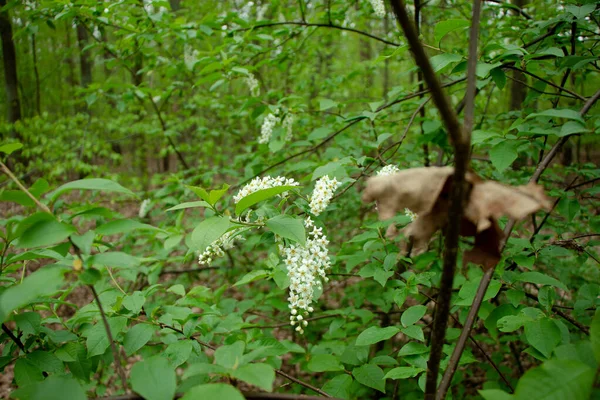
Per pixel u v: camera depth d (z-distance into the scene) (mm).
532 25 2875
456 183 858
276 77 6910
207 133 5473
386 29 6023
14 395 1021
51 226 1107
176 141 8391
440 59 1905
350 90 6898
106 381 3584
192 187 1471
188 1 6160
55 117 8203
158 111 5082
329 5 3645
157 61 4723
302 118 4410
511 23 3498
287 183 2014
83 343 1758
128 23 3807
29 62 10086
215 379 1756
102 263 1141
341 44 8172
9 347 1706
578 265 3400
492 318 1855
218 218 1462
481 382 3385
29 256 1527
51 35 9180
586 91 4230
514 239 2111
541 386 944
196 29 3822
